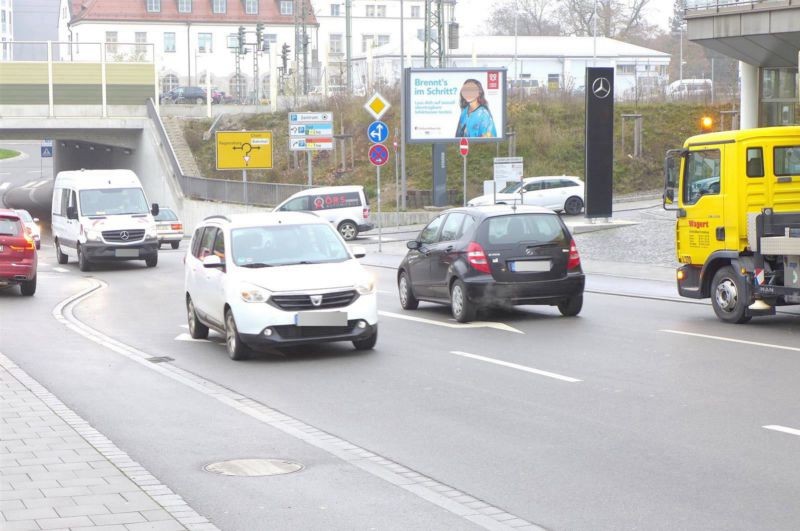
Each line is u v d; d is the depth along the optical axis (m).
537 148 102.50
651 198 90.19
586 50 169.50
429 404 19.17
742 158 28.95
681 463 14.48
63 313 37.12
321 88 136.75
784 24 50.59
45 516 11.90
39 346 28.31
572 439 16.09
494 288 30.23
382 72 165.00
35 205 128.50
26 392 20.45
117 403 19.84
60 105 107.75
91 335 30.77
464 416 18.02
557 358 23.98
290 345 24.98
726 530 11.58
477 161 101.00
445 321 31.39
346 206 75.81
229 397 20.45
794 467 14.14
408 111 87.88
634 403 18.70
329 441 16.44
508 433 16.62
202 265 27.86
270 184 89.88
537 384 20.83
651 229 60.03
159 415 18.64
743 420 17.11
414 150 106.31
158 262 62.28
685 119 106.69
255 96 140.88
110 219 56.62
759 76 57.72
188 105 122.19
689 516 12.10
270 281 24.73
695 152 30.41
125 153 117.81
